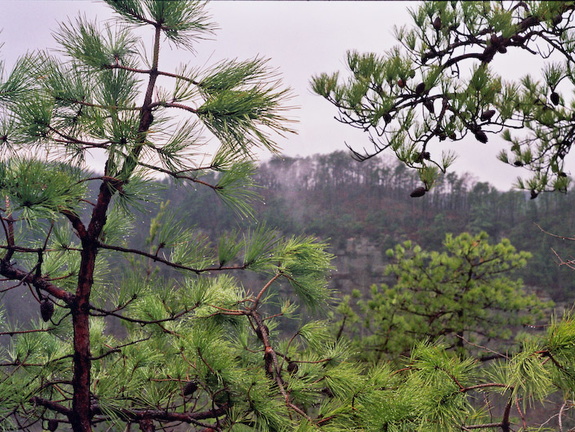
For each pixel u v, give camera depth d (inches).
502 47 61.4
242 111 41.8
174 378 51.6
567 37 63.7
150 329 54.4
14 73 42.0
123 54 48.4
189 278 50.3
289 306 55.9
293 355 55.8
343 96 65.2
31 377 51.8
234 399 46.8
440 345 36.9
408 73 63.3
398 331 131.9
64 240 49.5
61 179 38.6
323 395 47.6
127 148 40.0
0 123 39.3
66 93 43.4
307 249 50.0
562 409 33.9
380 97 64.8
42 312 45.7
